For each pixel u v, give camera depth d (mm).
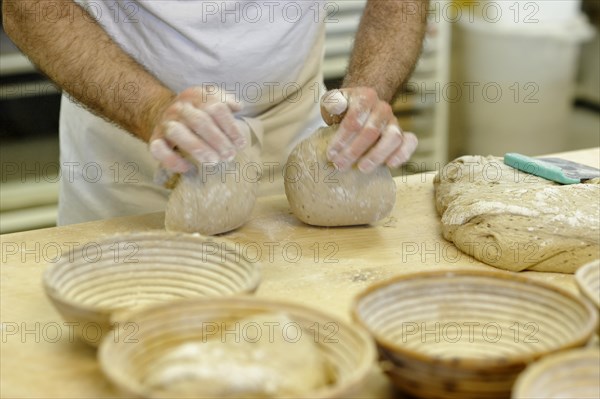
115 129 1636
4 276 1237
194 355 806
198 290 1097
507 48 2828
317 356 836
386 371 881
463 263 1295
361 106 1330
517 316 988
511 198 1300
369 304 942
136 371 834
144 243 1125
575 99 3783
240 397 766
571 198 1295
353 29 2680
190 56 1485
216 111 1233
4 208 2637
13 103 2637
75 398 919
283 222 1460
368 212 1400
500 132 3029
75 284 1063
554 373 808
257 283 1001
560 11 2820
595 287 1016
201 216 1327
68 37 1385
